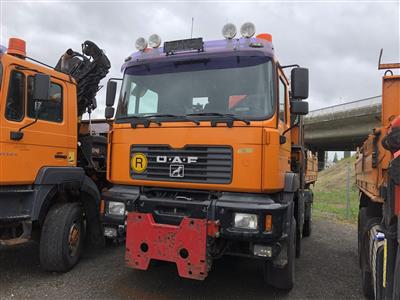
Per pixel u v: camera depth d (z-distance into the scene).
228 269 5.53
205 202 4.01
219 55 4.34
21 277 5.09
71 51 6.84
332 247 7.46
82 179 5.88
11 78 4.82
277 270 4.46
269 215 3.76
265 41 4.28
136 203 4.34
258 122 3.93
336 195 19.36
